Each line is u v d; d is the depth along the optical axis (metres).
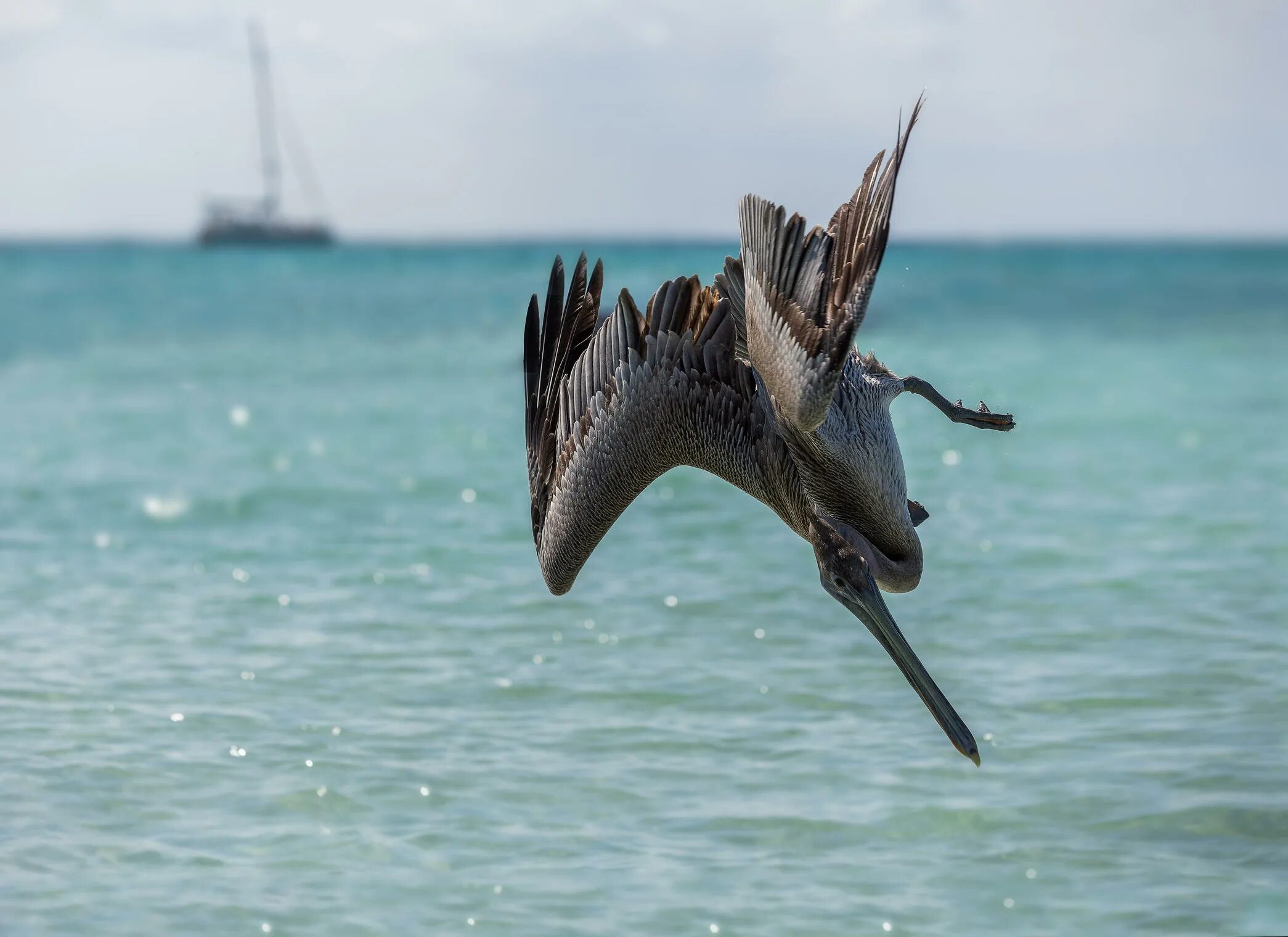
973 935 9.41
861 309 5.50
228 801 11.36
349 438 30.27
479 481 24.94
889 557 6.85
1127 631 15.31
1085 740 12.34
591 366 6.90
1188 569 17.94
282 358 49.97
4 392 39.06
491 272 149.00
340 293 102.00
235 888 10.02
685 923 9.59
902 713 13.15
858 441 6.70
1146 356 50.06
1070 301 89.00
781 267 5.72
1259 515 21.34
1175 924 9.48
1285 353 50.78
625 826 10.99
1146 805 11.11
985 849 10.55
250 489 24.05
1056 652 14.66
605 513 6.81
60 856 10.44
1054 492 23.59
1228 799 11.12
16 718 12.93
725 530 20.64
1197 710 12.93
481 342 56.91
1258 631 15.21
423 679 14.10
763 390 6.59
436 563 18.77
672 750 12.35
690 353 6.66
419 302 88.38
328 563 18.78
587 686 13.88
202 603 16.83
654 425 6.72
